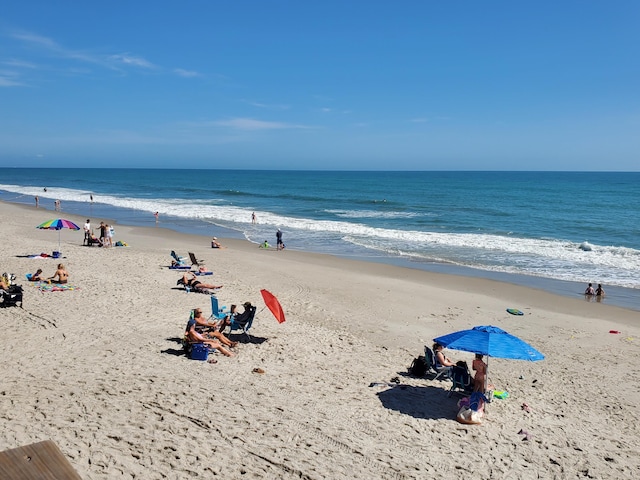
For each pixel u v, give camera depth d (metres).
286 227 41.03
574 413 9.72
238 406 8.88
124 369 10.21
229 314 13.62
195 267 22.25
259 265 24.00
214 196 81.56
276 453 7.45
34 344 11.41
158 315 14.42
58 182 131.25
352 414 8.99
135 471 6.65
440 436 8.45
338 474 7.07
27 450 3.10
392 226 43.28
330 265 25.08
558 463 7.84
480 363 9.79
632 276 24.02
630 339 14.79
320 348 12.62
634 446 8.52
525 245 32.56
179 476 6.66
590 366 12.48
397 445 8.03
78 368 10.09
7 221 39.12
